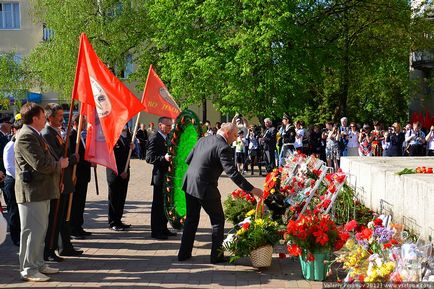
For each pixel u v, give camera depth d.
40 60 27.02
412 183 7.14
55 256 6.77
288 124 18.17
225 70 20.44
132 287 5.65
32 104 5.81
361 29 25.14
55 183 5.94
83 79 6.73
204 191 6.47
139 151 26.73
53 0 26.56
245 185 6.39
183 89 22.12
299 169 8.16
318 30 22.88
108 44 26.94
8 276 6.12
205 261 6.72
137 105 6.89
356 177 10.64
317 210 7.16
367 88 29.67
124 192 8.83
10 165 7.64
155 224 8.10
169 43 22.66
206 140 6.64
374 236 5.04
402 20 24.47
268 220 6.52
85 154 7.39
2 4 32.94
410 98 29.44
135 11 26.94
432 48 25.77
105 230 8.81
